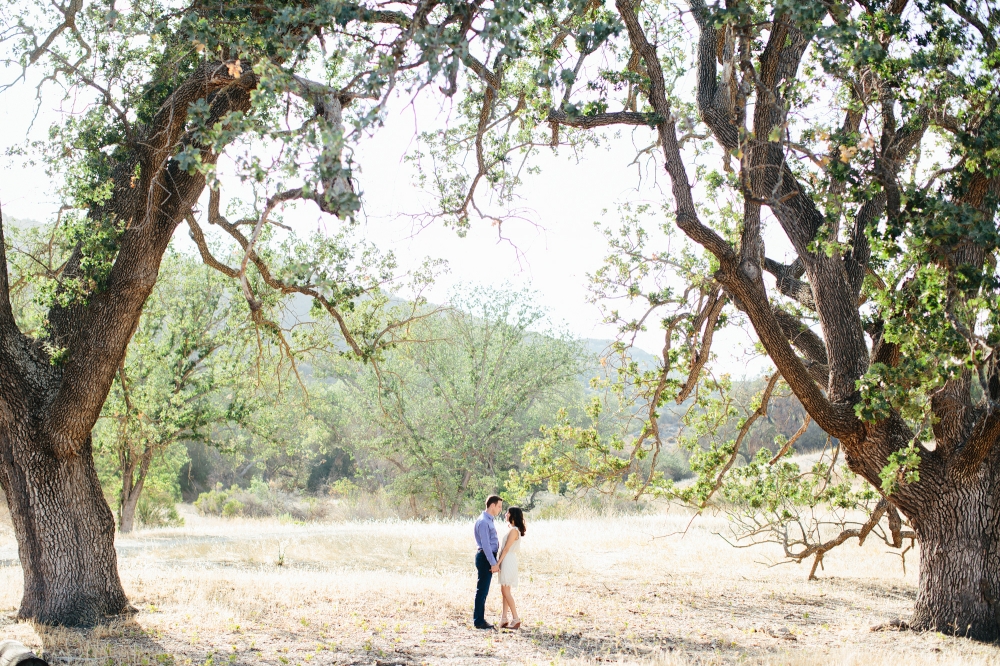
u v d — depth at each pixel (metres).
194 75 10.37
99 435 28.47
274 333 14.27
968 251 9.73
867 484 15.37
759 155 9.95
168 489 39.94
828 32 7.82
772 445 38.72
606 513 31.77
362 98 7.59
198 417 29.11
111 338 10.54
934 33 8.94
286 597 12.42
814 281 11.02
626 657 9.17
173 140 10.46
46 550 10.45
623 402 13.48
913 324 8.87
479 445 40.53
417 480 41.25
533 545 21.30
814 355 12.28
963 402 10.54
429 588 13.87
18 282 11.35
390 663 8.56
